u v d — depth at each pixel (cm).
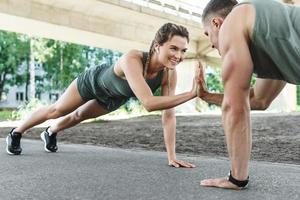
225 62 200
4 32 2633
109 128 791
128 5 1573
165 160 347
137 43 1850
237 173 219
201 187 227
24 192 213
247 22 192
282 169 305
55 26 1505
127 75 278
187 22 1867
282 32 185
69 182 241
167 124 313
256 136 614
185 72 2319
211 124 884
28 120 366
